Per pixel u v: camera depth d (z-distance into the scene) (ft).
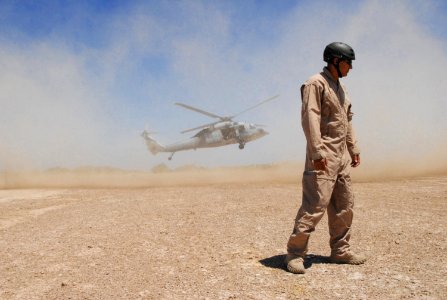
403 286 9.95
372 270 11.36
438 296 9.20
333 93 11.23
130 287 10.77
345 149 11.68
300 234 11.32
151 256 13.89
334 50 11.20
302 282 10.61
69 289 10.78
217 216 21.48
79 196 36.88
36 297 10.27
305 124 11.09
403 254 12.80
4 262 13.73
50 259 13.96
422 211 20.29
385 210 21.04
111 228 19.22
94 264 13.15
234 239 15.90
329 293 9.73
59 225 20.59
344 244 12.05
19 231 19.34
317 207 11.27
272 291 10.05
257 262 12.67
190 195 33.55
